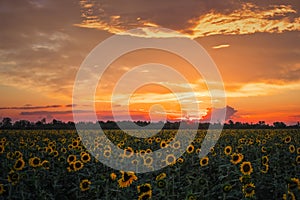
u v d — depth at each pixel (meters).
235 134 34.53
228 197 10.02
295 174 12.77
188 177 11.34
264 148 17.61
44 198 10.61
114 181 10.92
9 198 10.16
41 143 25.42
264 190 12.18
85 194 11.16
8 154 15.48
